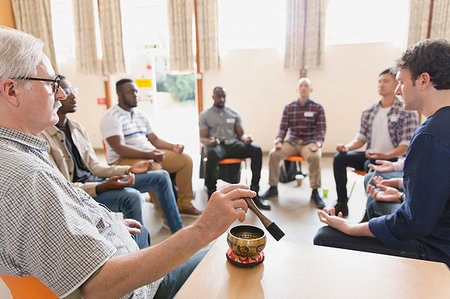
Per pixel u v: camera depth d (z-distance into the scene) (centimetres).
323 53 444
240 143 318
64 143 180
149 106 521
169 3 462
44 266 56
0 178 55
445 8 390
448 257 102
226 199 67
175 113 749
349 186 333
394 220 103
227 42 496
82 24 495
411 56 108
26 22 503
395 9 435
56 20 529
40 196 56
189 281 76
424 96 108
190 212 265
